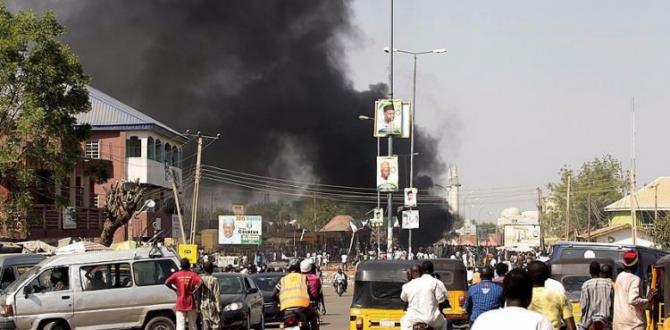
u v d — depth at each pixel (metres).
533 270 10.38
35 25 29.52
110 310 19.55
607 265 14.15
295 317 13.48
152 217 54.34
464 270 21.64
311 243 87.19
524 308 6.15
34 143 29.48
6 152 28.98
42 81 29.44
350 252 80.50
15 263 23.20
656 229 65.31
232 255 68.44
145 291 19.80
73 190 45.56
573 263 18.39
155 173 55.28
